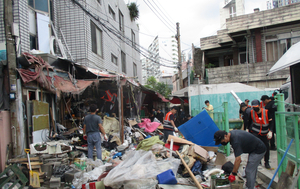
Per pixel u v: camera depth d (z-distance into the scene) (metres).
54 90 6.26
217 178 3.77
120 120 7.10
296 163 3.20
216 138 3.57
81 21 9.36
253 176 3.60
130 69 18.19
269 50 13.31
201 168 5.01
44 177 4.62
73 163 5.41
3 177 4.47
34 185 4.44
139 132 8.67
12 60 5.16
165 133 7.02
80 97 8.90
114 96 10.06
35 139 5.75
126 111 11.93
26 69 5.59
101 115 9.10
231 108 11.21
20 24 6.02
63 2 9.48
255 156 3.59
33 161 4.86
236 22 13.67
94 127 5.52
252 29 13.47
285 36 12.99
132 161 4.37
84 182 4.26
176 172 4.31
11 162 4.77
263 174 4.44
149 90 12.21
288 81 9.48
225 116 6.23
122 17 16.30
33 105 5.76
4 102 5.21
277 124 4.06
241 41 15.32
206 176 4.38
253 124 4.80
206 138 6.21
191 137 6.29
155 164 4.19
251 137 3.58
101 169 4.75
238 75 13.71
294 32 12.76
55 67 6.82
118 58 14.65
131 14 18.80
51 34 8.44
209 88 11.62
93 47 10.49
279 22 12.61
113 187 3.70
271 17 12.81
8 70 5.12
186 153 5.27
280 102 4.21
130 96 11.46
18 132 5.18
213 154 5.68
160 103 21.72
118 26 14.84
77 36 9.38
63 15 9.46
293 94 7.84
